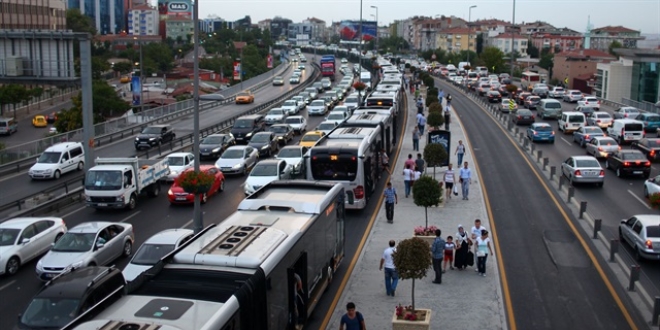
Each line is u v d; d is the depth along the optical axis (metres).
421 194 23.53
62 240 21.52
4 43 37.09
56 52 37.31
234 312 11.45
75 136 50.72
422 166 34.12
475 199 31.03
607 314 17.58
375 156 32.84
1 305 18.84
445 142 36.88
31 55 37.41
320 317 17.44
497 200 30.86
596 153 42.69
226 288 12.20
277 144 47.75
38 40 37.22
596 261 22.03
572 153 45.00
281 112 61.78
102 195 29.66
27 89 95.81
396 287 19.52
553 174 35.72
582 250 23.25
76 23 172.12
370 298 18.70
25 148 44.16
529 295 18.94
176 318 10.71
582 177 33.84
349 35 188.50
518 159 42.16
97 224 22.48
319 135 44.62
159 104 94.50
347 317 14.30
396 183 34.78
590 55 135.00
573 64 129.62
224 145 45.62
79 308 15.91
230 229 15.22
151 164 34.50
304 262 16.06
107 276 17.25
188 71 154.75
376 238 24.77
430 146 31.62
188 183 23.47
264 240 14.44
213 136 45.81
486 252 20.42
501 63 144.12
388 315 17.42
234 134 49.91
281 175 33.31
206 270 12.86
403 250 16.09
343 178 28.11
